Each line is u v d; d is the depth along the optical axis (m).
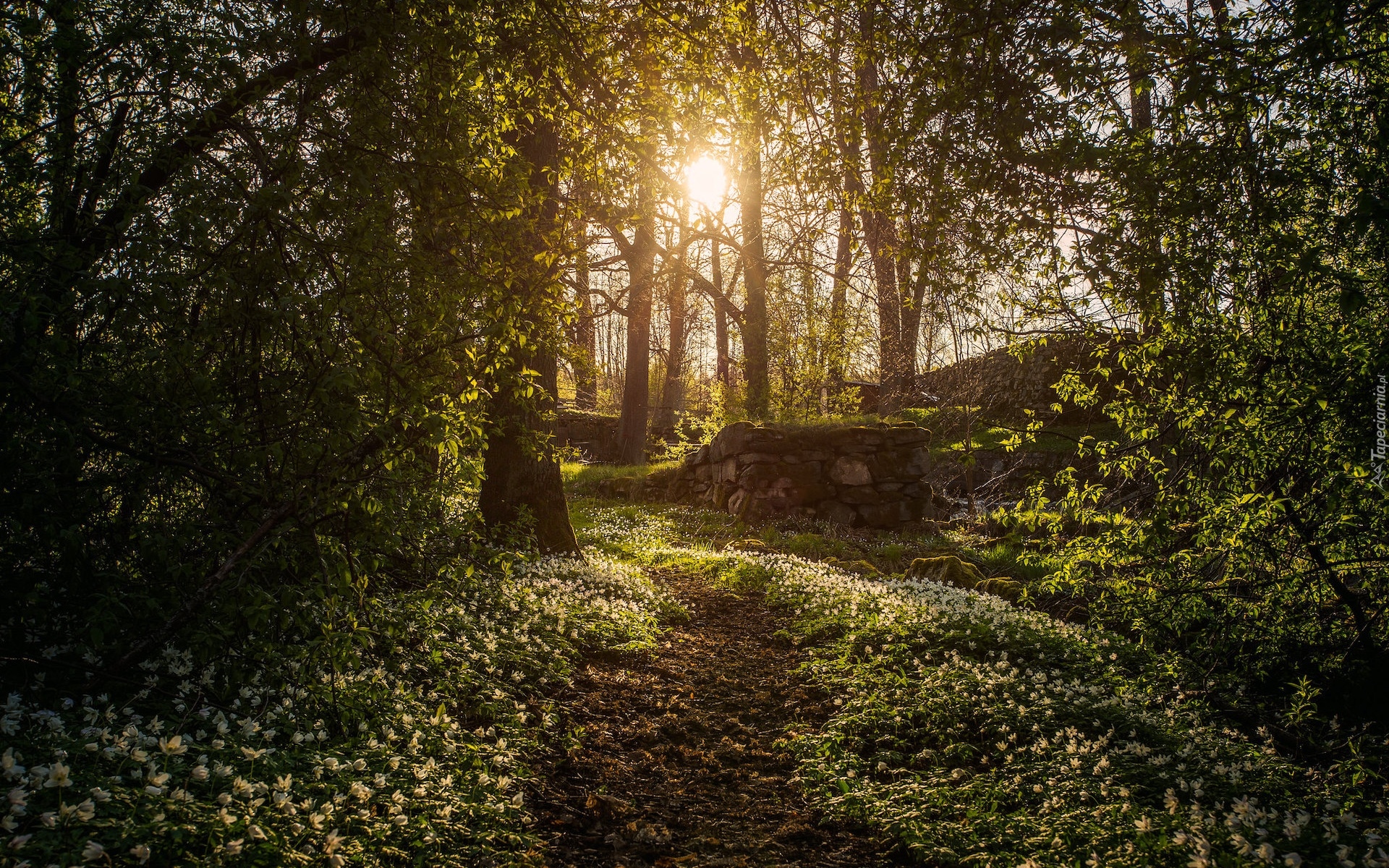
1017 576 14.77
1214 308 5.50
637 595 11.43
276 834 3.76
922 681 7.91
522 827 5.00
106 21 4.62
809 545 18.36
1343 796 5.55
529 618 8.71
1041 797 5.51
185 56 4.52
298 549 5.09
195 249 4.49
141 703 4.74
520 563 10.92
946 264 6.25
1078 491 7.30
